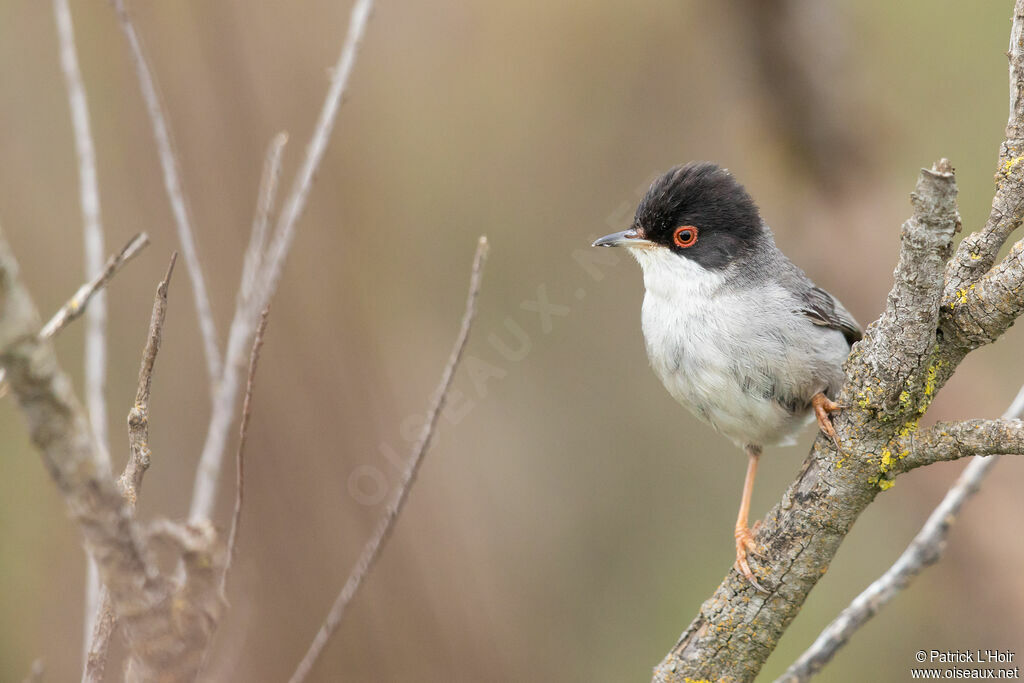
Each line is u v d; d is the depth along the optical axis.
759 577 6.50
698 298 8.36
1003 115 13.68
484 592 11.29
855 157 13.14
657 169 13.30
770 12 12.73
